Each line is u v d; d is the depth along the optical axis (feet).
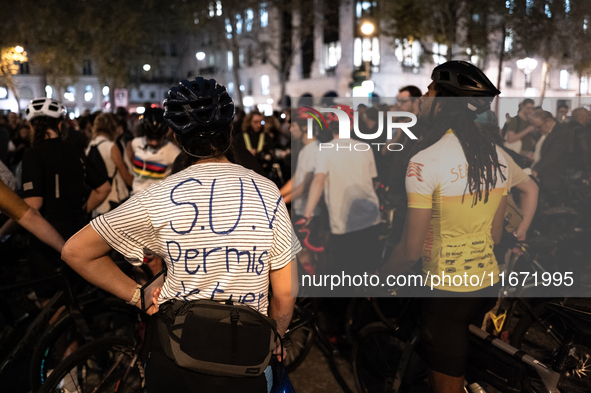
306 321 7.97
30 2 98.17
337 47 108.88
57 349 9.47
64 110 10.46
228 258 5.13
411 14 68.28
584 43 58.18
